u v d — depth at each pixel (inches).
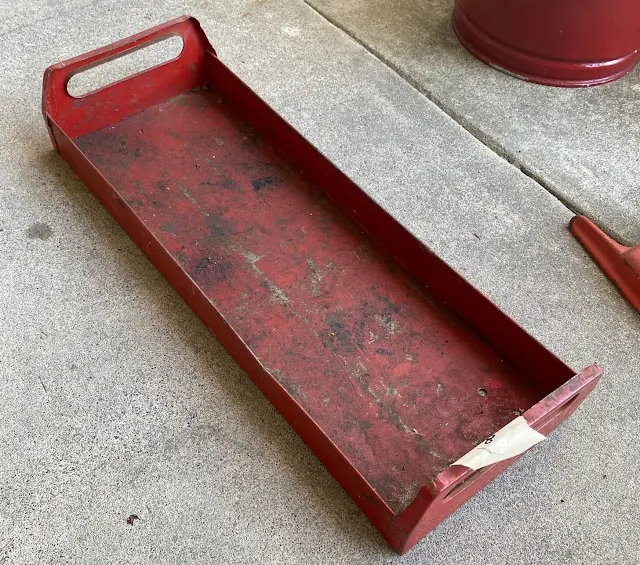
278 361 50.8
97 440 47.3
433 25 86.0
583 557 45.4
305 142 59.8
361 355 51.5
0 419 47.6
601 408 52.7
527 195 67.7
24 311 53.1
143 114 64.7
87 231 58.6
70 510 44.3
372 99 75.2
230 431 48.6
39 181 61.8
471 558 44.6
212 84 67.9
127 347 52.1
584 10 72.2
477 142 72.3
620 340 57.2
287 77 76.2
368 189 65.9
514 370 51.1
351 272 56.2
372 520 44.6
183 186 60.3
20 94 69.4
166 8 81.8
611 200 68.2
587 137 74.5
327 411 48.4
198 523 44.5
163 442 47.6
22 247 56.9
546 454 49.9
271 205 59.9
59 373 50.2
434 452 46.8
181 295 54.4
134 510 44.6
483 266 61.1
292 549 44.0
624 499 48.2
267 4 84.7
